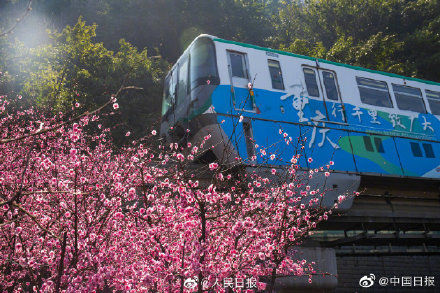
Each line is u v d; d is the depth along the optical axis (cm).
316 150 1109
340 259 1706
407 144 1294
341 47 2550
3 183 632
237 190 718
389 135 1265
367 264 1753
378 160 1213
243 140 993
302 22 3538
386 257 1817
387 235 1280
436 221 1398
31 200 609
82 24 2086
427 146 1334
